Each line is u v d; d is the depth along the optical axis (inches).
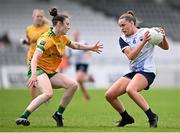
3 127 1174.3
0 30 4478.3
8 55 4106.8
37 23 1702.8
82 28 4586.6
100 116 1571.1
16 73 3644.2
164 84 3853.3
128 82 1183.6
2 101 2333.9
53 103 2155.5
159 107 2046.0
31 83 1127.0
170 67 3907.5
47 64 1190.3
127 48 1170.6
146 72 1170.6
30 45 1707.7
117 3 4916.3
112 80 3745.1
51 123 1325.0
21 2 4763.8
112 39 4507.9
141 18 4835.1
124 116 1216.2
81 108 1957.4
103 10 4820.4
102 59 3961.6
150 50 1182.9
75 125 1268.5
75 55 2508.6
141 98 1151.0
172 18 4864.7
